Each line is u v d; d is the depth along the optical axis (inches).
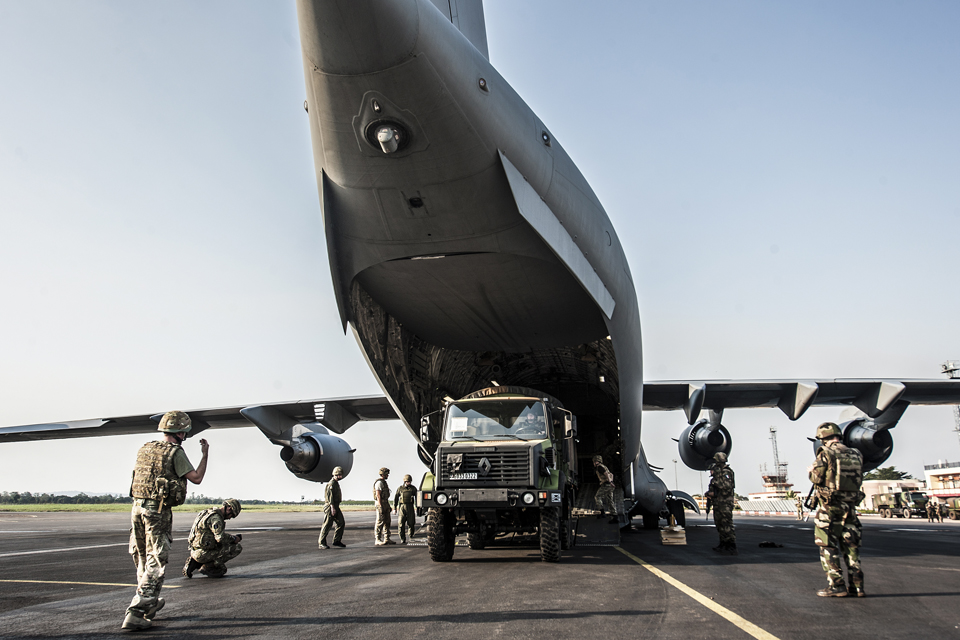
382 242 374.6
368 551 433.1
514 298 430.9
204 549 279.6
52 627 170.2
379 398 657.0
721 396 689.0
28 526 792.9
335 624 170.2
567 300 433.1
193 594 232.8
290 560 365.4
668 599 206.8
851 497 214.5
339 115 306.5
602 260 410.6
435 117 303.9
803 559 343.0
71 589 244.4
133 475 179.0
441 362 537.6
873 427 617.3
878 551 405.4
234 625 171.0
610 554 382.0
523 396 383.6
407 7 271.6
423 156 321.4
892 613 182.4
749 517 1437.0
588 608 190.4
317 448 650.2
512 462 331.6
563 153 385.7
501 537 500.4
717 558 350.3
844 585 212.8
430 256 382.3
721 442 637.9
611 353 521.3
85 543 487.5
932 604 198.2
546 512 331.6
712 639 148.1
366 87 290.5
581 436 643.5
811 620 171.3
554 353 546.3
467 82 306.0
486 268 394.3
